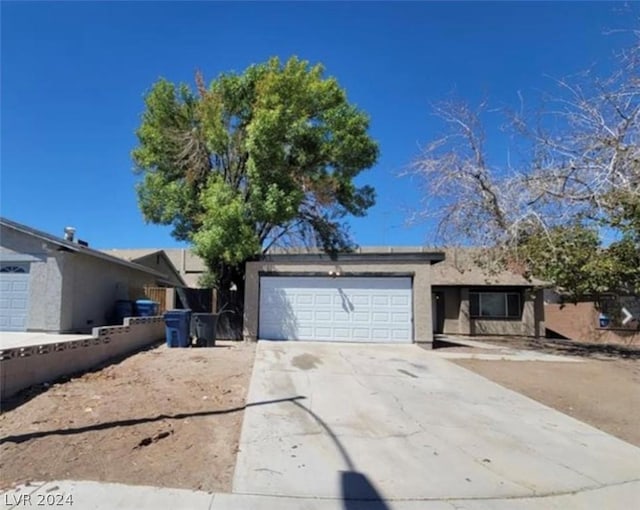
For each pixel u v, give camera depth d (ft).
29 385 22.61
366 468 15.23
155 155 57.67
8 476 13.12
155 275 76.18
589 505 13.33
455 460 16.38
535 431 20.29
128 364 30.86
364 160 59.26
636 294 48.65
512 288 75.46
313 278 47.06
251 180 51.88
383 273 46.26
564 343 59.00
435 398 25.20
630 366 37.58
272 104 51.44
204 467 14.61
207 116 54.85
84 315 51.96
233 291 54.34
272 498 12.79
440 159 42.32
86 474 13.55
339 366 32.94
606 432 20.84
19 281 48.01
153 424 18.16
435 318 77.05
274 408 21.56
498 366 36.11
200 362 32.24
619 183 32.78
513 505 13.08
